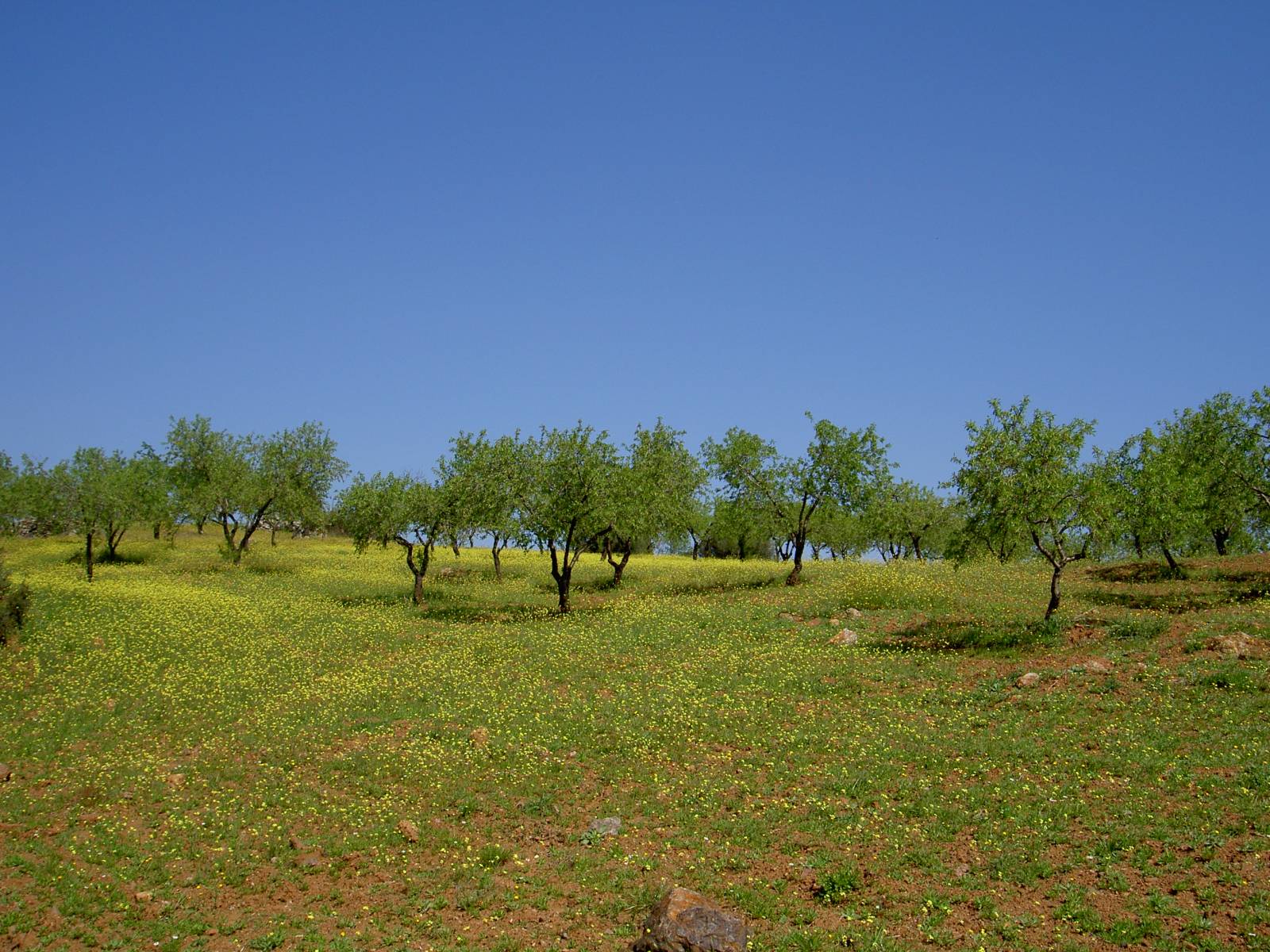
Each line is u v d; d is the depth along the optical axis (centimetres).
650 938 1130
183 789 1928
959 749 1850
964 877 1312
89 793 1888
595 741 2133
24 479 6031
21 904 1362
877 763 1830
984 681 2297
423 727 2333
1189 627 2475
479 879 1449
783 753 1955
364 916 1334
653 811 1703
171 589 4912
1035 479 2683
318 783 1962
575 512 3938
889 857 1409
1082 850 1352
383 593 4962
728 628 3266
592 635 3362
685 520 5609
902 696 2277
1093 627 2661
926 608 3347
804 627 3172
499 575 5659
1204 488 3312
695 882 1381
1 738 2266
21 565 5972
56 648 3247
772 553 8906
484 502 4116
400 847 1605
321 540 8844
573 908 1328
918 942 1147
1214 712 1834
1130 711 1925
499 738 2200
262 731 2355
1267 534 3594
